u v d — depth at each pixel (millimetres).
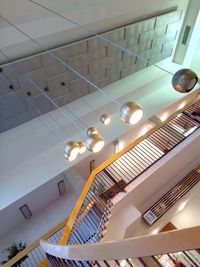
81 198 4133
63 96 6305
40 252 5281
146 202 4660
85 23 5551
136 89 7203
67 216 6066
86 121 6559
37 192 5488
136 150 4848
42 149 5852
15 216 5547
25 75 5254
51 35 5227
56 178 5625
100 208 4090
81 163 6102
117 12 5875
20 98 5512
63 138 6082
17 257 4867
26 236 5727
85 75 6359
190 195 4930
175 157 4363
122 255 1763
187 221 5688
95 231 3955
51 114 6359
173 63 8383
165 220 4840
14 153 5695
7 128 5891
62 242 3852
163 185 4816
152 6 6488
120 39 6395
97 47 6062
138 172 4539
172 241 1322
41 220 5969
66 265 3197
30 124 6133
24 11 4621
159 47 7695
